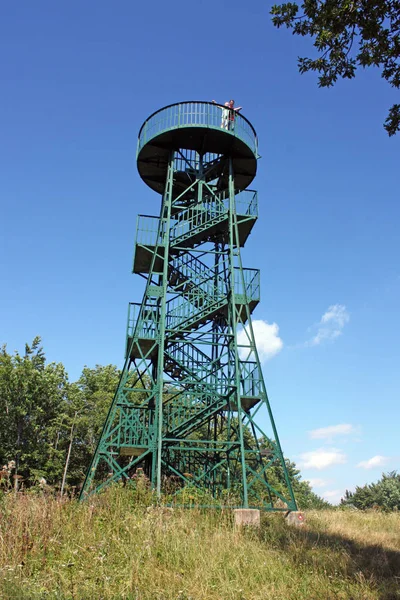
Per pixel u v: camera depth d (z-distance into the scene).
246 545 12.63
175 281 24.55
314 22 11.69
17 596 8.41
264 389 21.66
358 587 10.34
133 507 15.78
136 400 46.75
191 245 24.55
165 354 22.77
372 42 11.79
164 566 10.68
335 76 12.30
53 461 42.75
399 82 12.14
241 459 19.91
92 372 54.66
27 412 42.50
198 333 22.34
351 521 21.75
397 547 15.64
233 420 26.53
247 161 25.92
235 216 23.97
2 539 10.74
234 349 21.77
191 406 22.84
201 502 18.22
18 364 44.03
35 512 12.70
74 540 11.81
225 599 9.20
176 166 25.31
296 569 11.28
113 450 22.31
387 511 30.41
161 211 26.75
